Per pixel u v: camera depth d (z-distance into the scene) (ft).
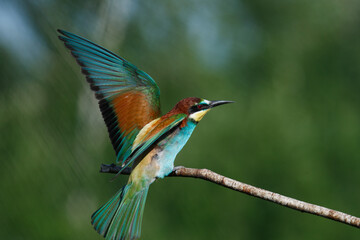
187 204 49.96
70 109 13.43
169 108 38.19
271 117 54.19
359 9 57.31
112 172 17.72
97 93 17.65
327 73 57.62
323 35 56.95
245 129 54.24
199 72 37.88
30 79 13.29
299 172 54.03
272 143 54.13
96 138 13.88
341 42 59.11
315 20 56.13
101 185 23.71
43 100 13.28
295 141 54.65
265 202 52.54
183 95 37.37
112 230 18.01
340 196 54.95
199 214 50.08
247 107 54.39
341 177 55.67
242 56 47.42
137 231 18.20
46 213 18.30
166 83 32.65
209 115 55.16
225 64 48.21
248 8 46.75
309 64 57.11
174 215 49.85
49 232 20.53
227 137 54.29
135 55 19.77
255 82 53.01
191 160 54.19
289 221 52.06
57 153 13.06
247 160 54.19
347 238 51.47
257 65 51.60
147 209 49.26
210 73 44.09
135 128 18.44
